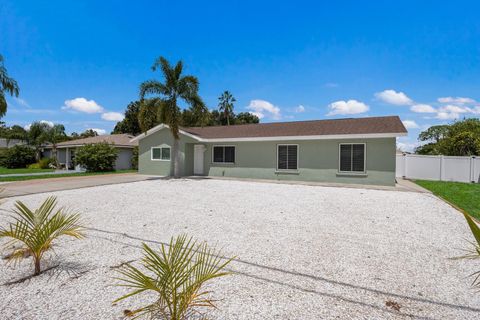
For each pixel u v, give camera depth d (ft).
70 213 22.16
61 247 14.19
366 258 13.02
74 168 82.33
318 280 10.66
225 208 24.72
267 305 8.82
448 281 10.66
